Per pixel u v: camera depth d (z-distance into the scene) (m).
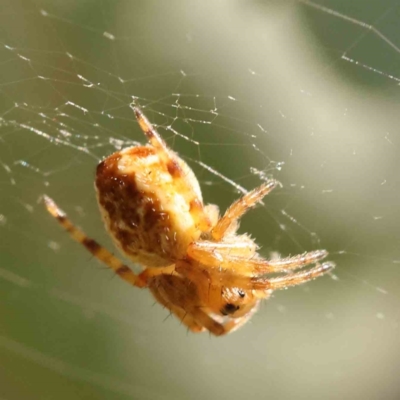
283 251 0.08
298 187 0.08
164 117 0.08
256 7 0.08
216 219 0.07
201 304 0.07
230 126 0.08
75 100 0.08
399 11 0.08
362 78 0.08
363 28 0.08
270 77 0.08
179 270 0.07
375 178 0.08
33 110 0.08
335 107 0.08
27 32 0.08
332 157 0.08
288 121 0.08
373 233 0.08
